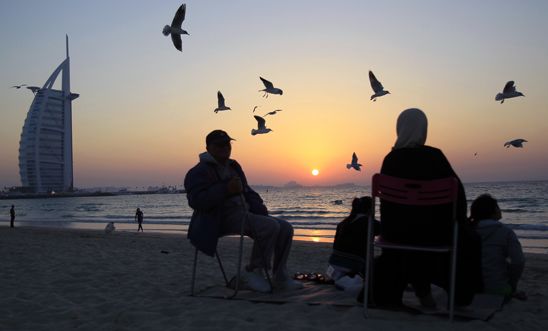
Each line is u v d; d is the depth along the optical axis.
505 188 116.06
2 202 180.88
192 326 3.47
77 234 23.47
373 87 8.59
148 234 25.00
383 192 3.53
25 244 12.72
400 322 3.39
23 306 4.32
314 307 3.89
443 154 3.51
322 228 31.81
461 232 3.48
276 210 61.84
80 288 5.30
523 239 21.39
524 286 6.25
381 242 3.60
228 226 4.53
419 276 3.72
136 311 3.95
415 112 3.64
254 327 3.38
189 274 6.49
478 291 3.64
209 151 4.48
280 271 4.71
